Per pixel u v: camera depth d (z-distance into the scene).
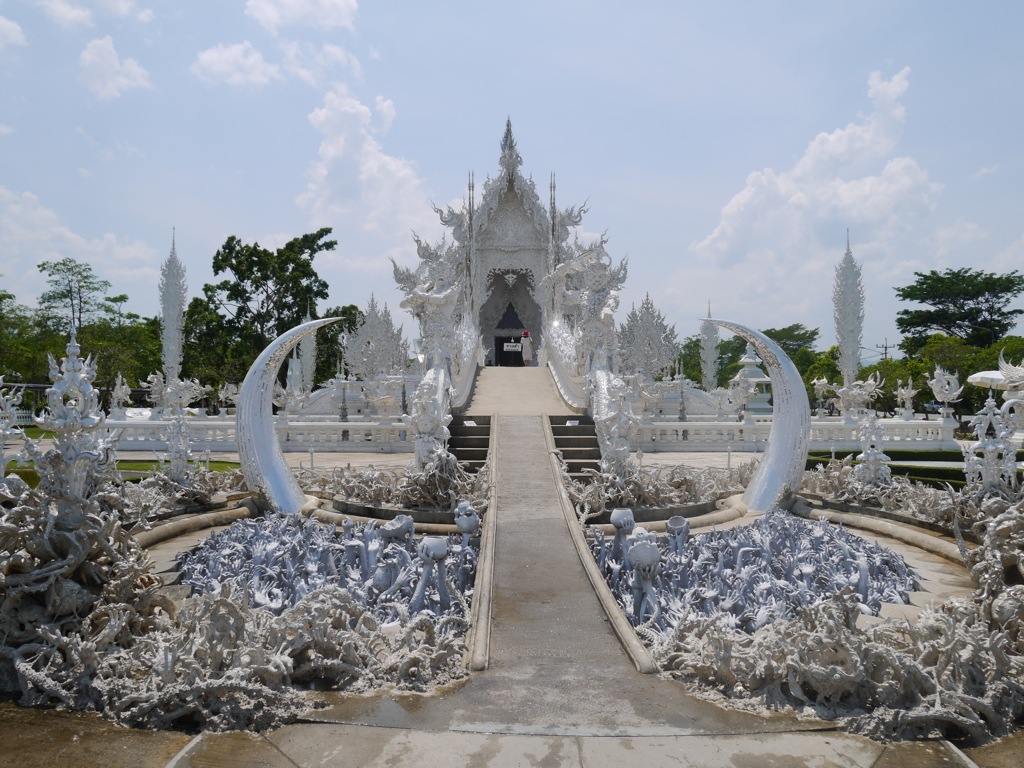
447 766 5.17
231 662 6.18
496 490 14.09
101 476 8.49
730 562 10.39
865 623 8.23
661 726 5.74
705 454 26.17
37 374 49.50
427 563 9.16
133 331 57.25
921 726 5.66
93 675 6.31
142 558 7.96
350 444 26.28
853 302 33.94
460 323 34.16
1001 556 7.89
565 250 32.81
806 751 5.39
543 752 5.35
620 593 9.57
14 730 5.77
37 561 7.13
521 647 7.42
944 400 19.88
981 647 6.23
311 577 9.83
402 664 6.51
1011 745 5.63
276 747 5.45
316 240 61.06
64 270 55.72
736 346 95.75
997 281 62.03
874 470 15.18
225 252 57.28
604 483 14.11
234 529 12.20
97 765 5.29
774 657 6.29
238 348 56.00
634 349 39.84
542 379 28.30
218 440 27.38
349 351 44.00
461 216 38.66
